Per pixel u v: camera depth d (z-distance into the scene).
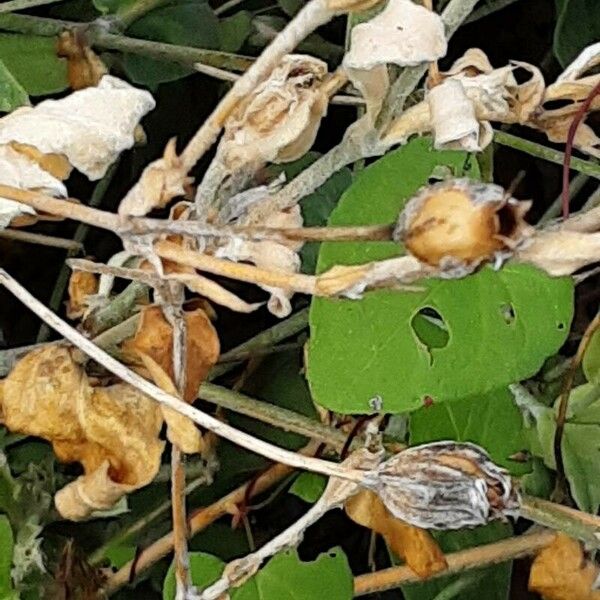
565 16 0.32
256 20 0.33
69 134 0.23
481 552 0.29
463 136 0.23
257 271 0.22
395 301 0.25
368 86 0.23
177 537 0.24
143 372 0.26
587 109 0.24
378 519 0.27
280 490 0.31
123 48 0.30
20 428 0.25
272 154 0.23
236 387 0.31
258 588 0.27
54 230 0.33
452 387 0.25
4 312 0.33
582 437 0.29
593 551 0.28
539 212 0.35
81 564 0.30
